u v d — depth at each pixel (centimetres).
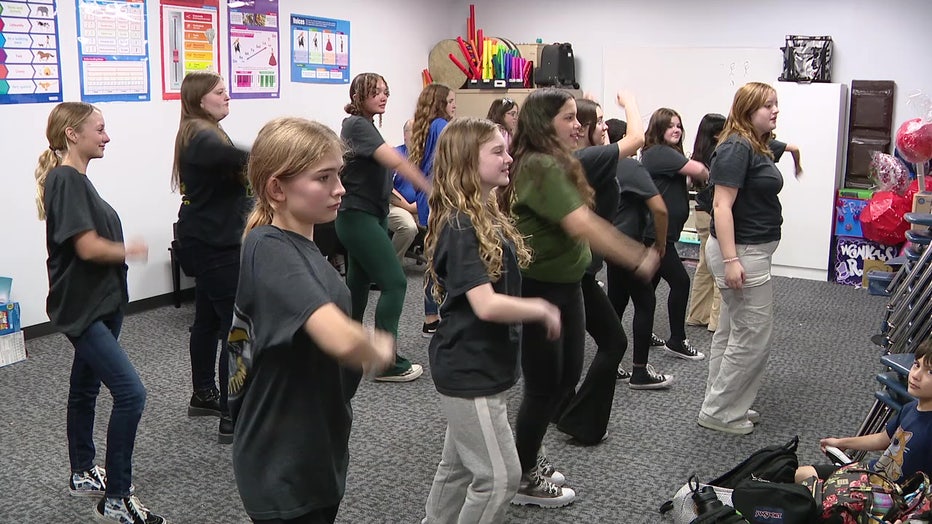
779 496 234
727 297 340
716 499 251
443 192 206
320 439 158
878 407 306
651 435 346
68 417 281
